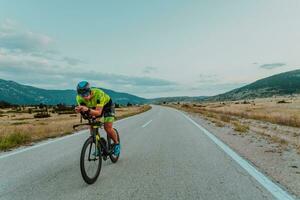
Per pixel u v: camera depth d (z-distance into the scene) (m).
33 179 5.75
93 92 6.08
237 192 4.75
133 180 5.60
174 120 23.75
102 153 6.59
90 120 6.09
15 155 8.48
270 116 26.44
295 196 4.54
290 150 8.84
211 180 5.50
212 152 8.57
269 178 5.61
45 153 8.80
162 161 7.37
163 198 4.50
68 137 13.00
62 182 5.52
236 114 33.62
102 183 5.43
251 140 11.14
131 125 18.84
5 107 135.62
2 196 4.71
